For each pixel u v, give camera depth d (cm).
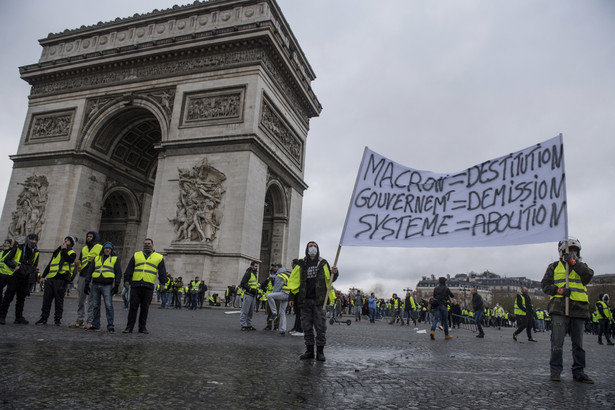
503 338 2859
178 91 5288
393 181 1237
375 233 1194
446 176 1205
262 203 5009
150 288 1533
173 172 4991
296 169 6147
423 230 1171
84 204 5606
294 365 959
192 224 4647
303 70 6469
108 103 5678
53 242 5353
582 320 945
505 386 830
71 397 573
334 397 660
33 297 3988
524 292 2622
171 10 5622
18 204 5700
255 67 5003
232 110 4975
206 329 1866
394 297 4222
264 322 2777
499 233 1093
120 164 6238
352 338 1897
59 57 6188
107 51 5697
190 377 749
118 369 779
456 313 4344
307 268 1104
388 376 881
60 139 5822
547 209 1041
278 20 5566
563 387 849
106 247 1555
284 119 5741
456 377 915
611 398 752
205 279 4447
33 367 750
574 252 990
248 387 697
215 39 5172
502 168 1145
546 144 1091
